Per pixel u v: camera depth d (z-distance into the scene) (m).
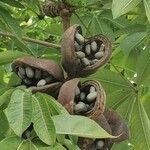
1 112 1.28
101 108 1.25
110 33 1.76
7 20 1.44
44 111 1.16
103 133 1.11
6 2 1.53
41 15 1.70
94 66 1.35
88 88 1.28
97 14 1.79
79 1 1.52
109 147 1.34
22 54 1.36
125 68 1.83
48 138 1.12
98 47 1.38
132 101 1.59
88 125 1.12
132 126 1.56
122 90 1.60
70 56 1.31
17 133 1.12
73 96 1.24
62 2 1.51
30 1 1.62
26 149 1.13
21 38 1.43
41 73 1.30
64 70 1.35
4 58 1.35
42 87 1.27
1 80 1.66
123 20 1.79
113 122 1.36
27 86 1.31
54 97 1.30
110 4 1.64
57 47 1.49
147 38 1.61
